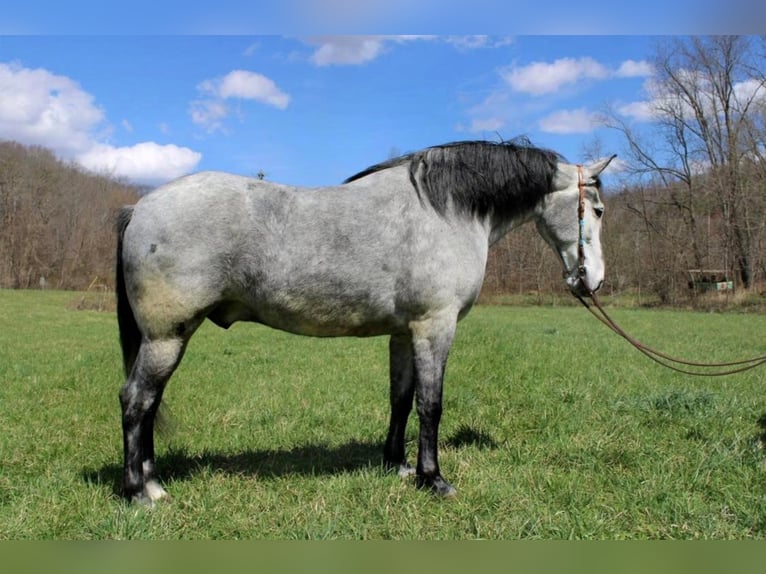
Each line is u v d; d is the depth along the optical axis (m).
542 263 38.06
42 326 18.59
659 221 37.00
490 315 25.31
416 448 5.52
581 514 3.91
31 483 4.30
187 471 4.73
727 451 5.02
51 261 48.56
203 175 4.03
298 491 4.27
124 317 4.18
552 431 5.78
